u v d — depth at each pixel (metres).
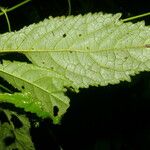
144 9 0.30
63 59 0.21
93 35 0.21
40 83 0.21
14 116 0.21
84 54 0.21
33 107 0.20
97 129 0.33
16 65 0.21
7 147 0.20
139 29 0.21
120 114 0.35
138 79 0.35
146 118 0.36
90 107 0.33
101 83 0.21
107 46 0.21
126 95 0.35
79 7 0.29
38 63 0.21
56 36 0.21
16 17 0.26
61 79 0.21
